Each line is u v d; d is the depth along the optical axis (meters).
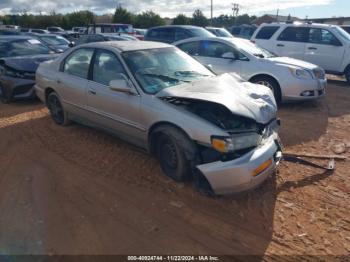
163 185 3.88
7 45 8.80
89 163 4.49
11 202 3.56
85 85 4.95
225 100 3.49
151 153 4.17
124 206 3.49
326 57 10.79
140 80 4.20
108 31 23.05
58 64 5.69
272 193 3.73
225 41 7.97
